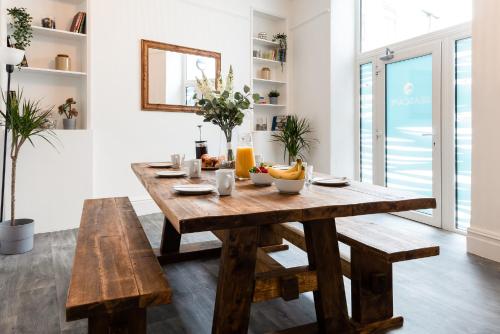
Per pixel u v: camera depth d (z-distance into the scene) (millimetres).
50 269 2578
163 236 2777
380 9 4598
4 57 2908
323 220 1709
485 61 2764
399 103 4242
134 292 1223
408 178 4152
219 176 1564
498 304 2037
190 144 4750
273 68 5703
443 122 3684
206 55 4805
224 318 1520
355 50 4977
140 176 2324
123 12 4176
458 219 3617
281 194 1611
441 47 3688
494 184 2734
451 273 2488
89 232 1941
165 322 1876
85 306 1140
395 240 1788
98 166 4090
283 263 2713
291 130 5090
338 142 4895
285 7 5559
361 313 1774
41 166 3508
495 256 2721
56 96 3893
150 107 4383
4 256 2844
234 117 2449
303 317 1936
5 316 1909
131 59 4254
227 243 1520
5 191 3338
